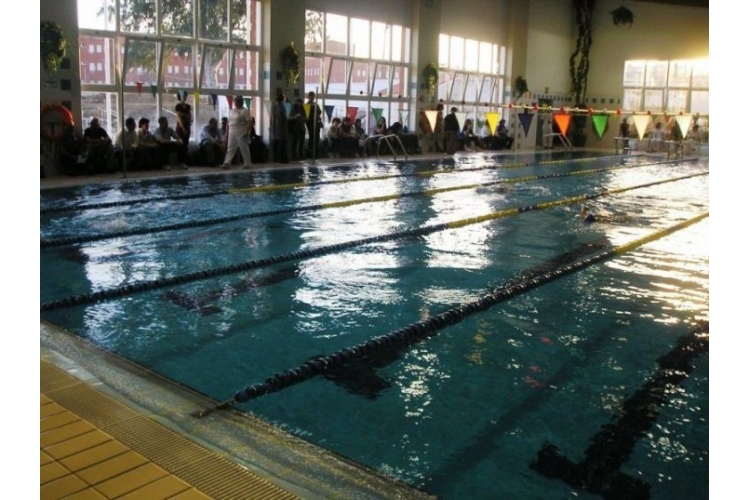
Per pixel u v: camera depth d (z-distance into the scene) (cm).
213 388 269
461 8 1576
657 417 252
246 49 1150
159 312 365
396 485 200
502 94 1772
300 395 265
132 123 947
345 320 356
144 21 1012
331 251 520
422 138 1483
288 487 191
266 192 812
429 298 398
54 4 866
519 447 227
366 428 239
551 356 313
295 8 1180
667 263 503
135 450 200
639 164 1395
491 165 1272
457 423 244
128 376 274
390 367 297
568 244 564
